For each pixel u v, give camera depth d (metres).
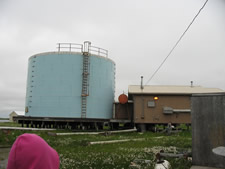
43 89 31.39
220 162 8.08
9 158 1.48
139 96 32.62
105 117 33.41
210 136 8.42
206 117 8.58
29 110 31.97
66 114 30.66
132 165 8.63
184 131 31.08
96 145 15.84
